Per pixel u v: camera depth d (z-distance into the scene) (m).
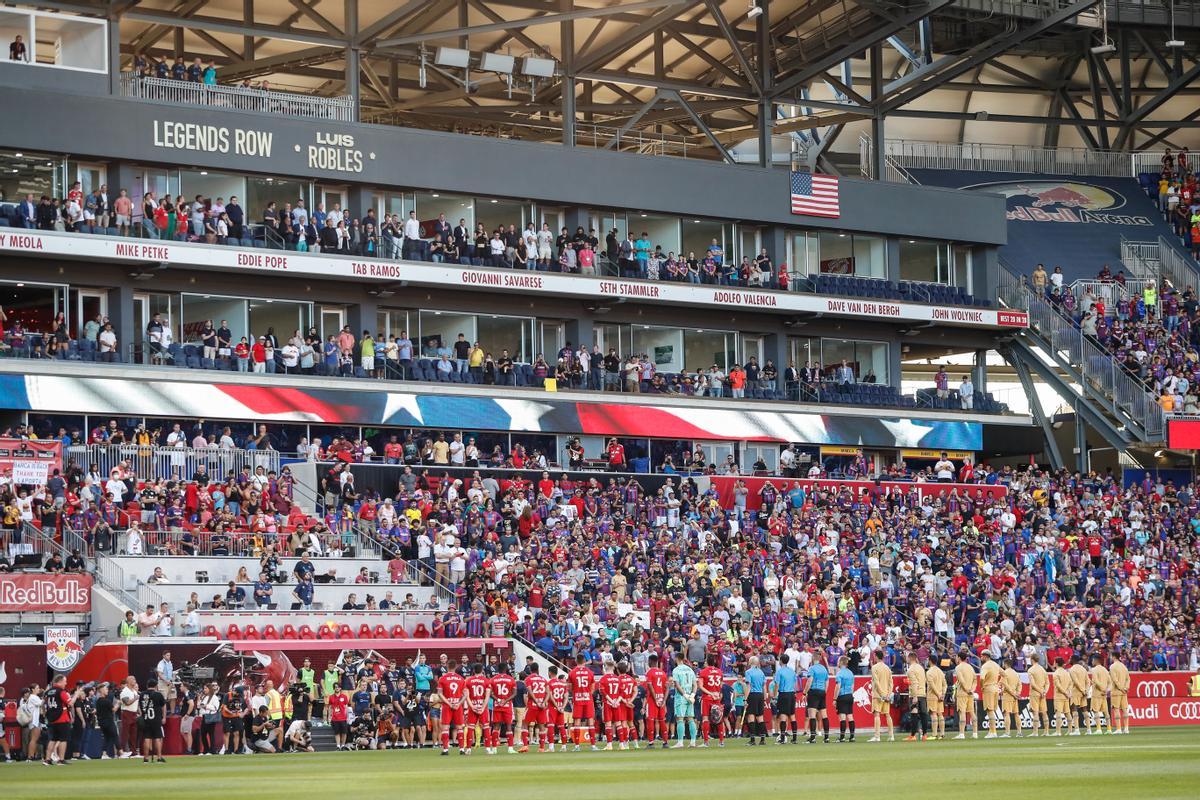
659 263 75.44
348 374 66.38
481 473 63.94
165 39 75.19
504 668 41.41
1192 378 80.81
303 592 52.12
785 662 44.03
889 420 78.94
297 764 36.19
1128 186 96.69
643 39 80.44
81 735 41.50
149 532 51.72
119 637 46.78
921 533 67.06
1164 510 73.62
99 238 61.09
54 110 61.56
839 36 82.00
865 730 50.81
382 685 46.06
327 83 81.81
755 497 69.50
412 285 69.25
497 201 73.50
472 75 79.12
